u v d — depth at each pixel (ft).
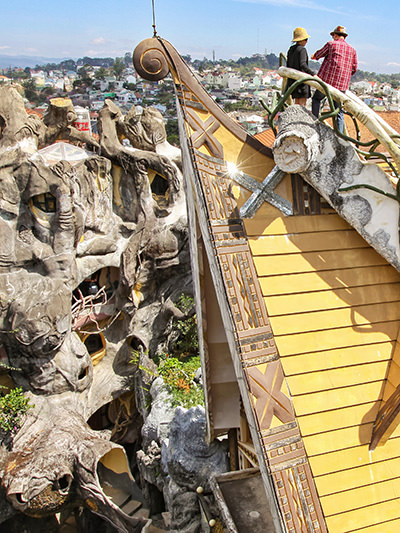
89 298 76.07
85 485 62.90
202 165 30.68
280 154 30.25
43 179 67.00
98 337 80.94
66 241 69.10
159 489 61.16
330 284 30.01
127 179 76.69
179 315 79.36
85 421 71.61
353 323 29.40
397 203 29.81
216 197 30.32
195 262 34.88
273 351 27.96
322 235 31.12
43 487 61.82
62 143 74.95
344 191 30.32
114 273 79.56
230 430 45.50
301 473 25.90
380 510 25.82
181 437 53.16
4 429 66.03
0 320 67.21
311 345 28.45
